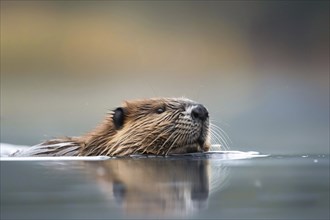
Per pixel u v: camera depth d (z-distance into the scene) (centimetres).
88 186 2664
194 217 2106
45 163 3509
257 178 2795
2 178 2956
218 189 2531
